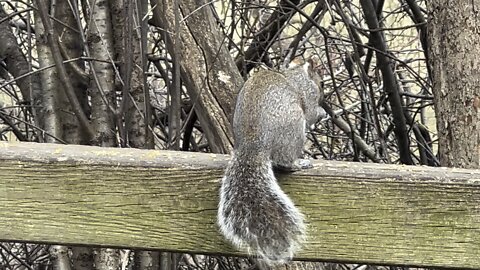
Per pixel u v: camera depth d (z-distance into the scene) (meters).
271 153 3.41
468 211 2.59
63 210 2.57
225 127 4.55
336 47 7.65
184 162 2.61
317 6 7.32
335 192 2.61
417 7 7.29
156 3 4.83
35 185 2.56
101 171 2.57
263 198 2.62
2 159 2.55
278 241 2.56
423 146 7.74
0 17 7.08
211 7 5.87
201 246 2.59
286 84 3.80
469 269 2.60
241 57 6.64
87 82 5.93
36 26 6.04
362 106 7.94
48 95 6.02
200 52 4.70
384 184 2.60
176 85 4.41
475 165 4.20
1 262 7.90
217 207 2.60
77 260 6.13
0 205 2.56
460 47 4.31
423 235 2.59
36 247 7.52
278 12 7.32
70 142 6.06
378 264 2.61
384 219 2.60
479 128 4.21
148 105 4.95
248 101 3.47
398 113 7.37
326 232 2.60
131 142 5.93
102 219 2.58
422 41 7.27
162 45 7.23
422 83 7.66
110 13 5.97
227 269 6.91
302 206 2.61
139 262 6.12
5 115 6.77
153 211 2.59
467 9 4.30
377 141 7.98
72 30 5.78
